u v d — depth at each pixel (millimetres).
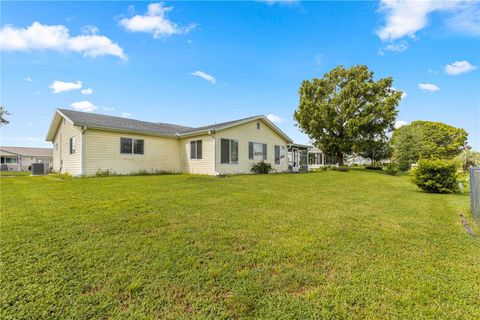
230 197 6316
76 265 2482
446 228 4016
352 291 2123
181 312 1840
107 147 11906
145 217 4230
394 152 28484
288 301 1981
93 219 4043
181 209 4879
